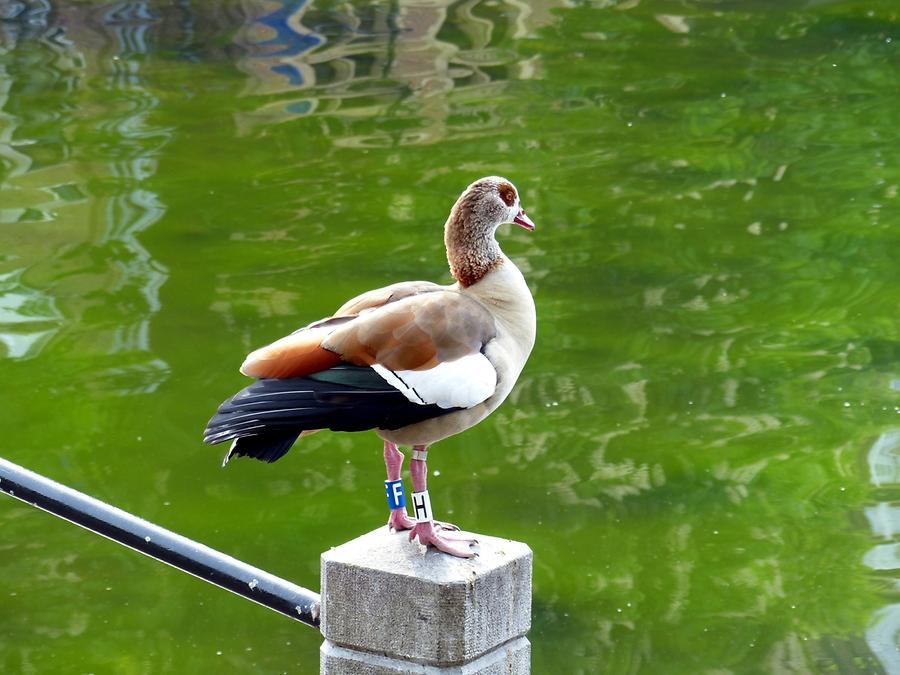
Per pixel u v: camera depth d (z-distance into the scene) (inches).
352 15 885.2
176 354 481.7
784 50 824.3
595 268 549.0
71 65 804.6
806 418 439.5
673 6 912.9
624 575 367.9
